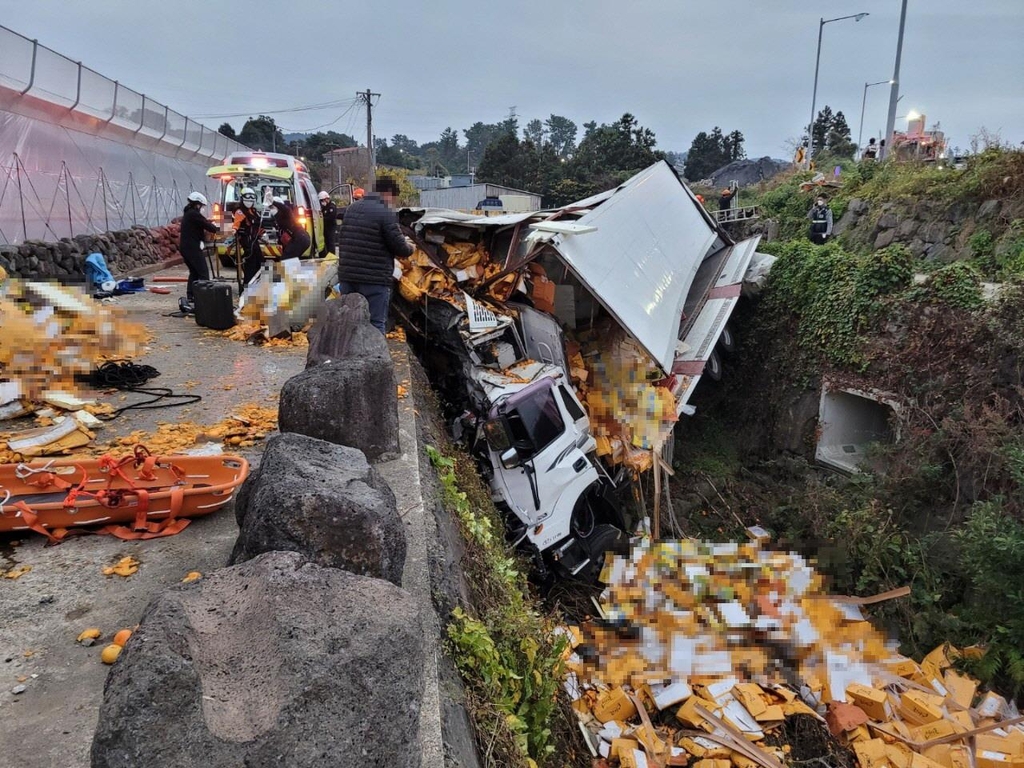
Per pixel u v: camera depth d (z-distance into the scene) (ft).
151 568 10.43
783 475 42.19
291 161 48.26
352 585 6.07
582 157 166.40
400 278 28.63
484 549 17.52
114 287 34.09
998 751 21.40
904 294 36.91
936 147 70.49
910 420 34.81
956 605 28.37
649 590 27.07
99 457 13.33
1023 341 30.96
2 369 16.15
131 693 4.61
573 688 21.97
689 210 44.62
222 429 15.97
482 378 26.99
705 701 22.61
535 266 30.55
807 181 71.72
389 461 15.03
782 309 45.19
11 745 7.01
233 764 4.66
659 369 28.63
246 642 5.43
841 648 25.72
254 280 28.37
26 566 10.34
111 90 46.60
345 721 5.07
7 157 34.17
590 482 27.27
